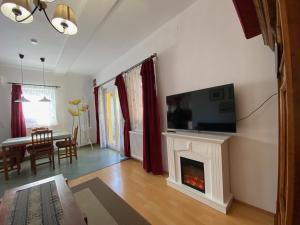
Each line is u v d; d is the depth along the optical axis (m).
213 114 2.00
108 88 5.18
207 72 2.18
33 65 4.56
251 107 1.81
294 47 0.43
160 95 2.97
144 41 3.26
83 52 3.74
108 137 5.58
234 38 1.89
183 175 2.37
